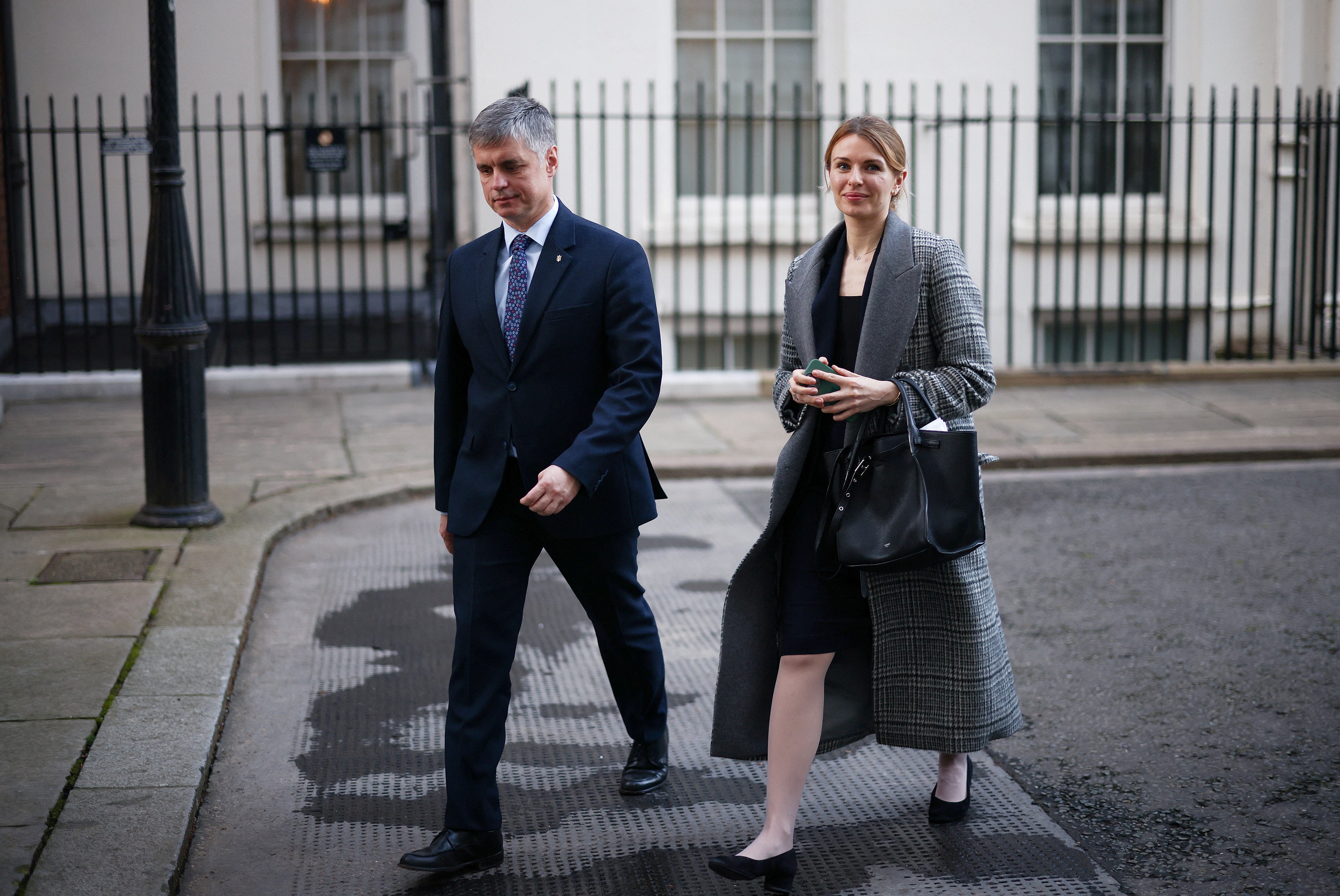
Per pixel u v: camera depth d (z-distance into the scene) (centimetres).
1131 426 783
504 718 296
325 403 845
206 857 300
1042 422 796
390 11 1084
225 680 390
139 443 721
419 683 412
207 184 1054
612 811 326
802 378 275
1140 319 908
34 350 920
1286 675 416
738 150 998
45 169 1019
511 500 298
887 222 292
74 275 1033
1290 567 532
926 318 287
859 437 280
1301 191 1018
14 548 521
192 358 554
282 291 1070
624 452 310
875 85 976
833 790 340
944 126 984
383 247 905
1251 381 911
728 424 800
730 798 334
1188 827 315
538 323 293
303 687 407
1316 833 311
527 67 941
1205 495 653
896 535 267
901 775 349
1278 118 898
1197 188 1009
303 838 310
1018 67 980
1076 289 905
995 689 297
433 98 949
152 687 383
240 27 1041
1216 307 1026
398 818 321
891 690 298
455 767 289
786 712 283
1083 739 370
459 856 287
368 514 616
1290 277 986
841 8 976
